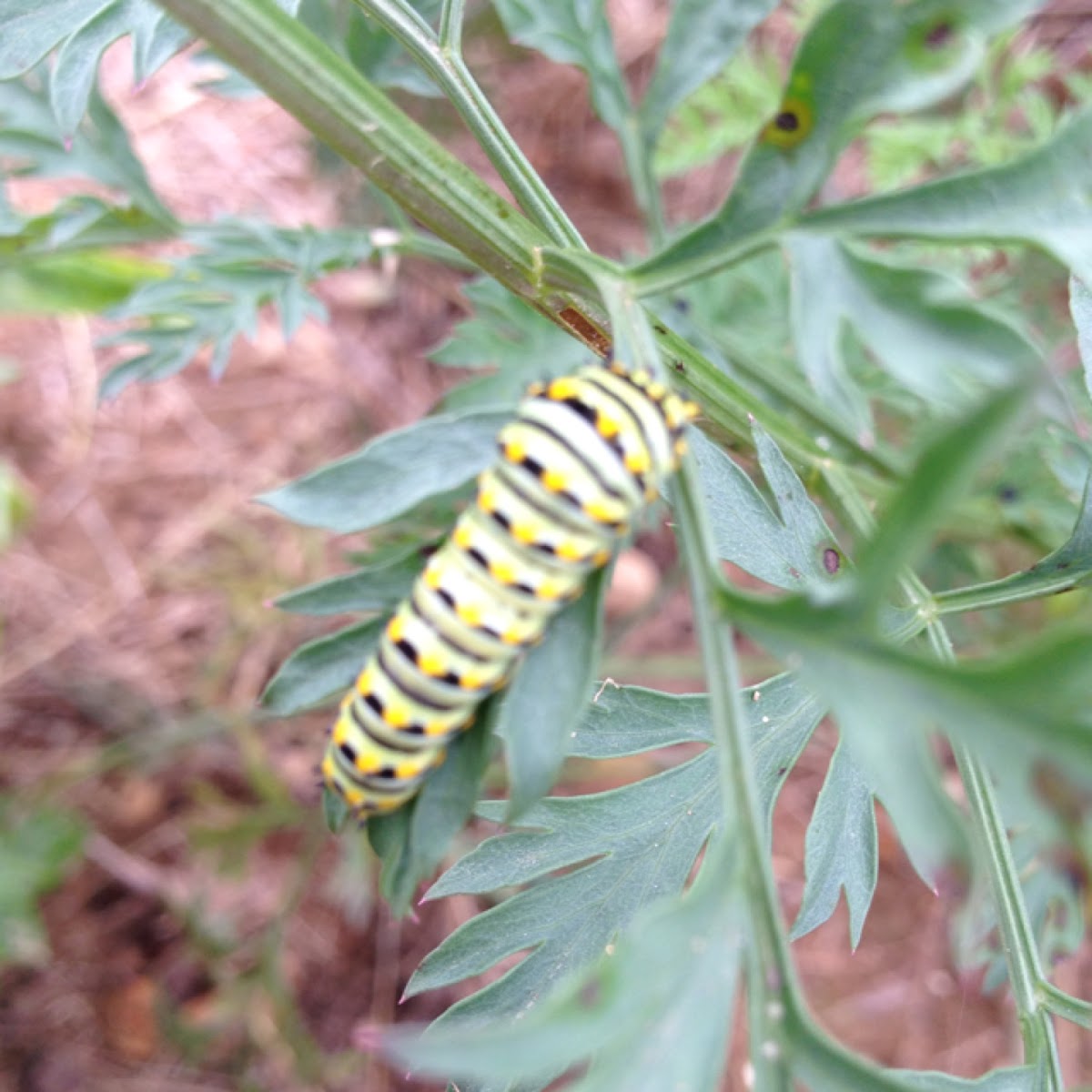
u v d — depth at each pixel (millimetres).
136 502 231
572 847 84
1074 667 48
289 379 239
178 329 121
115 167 122
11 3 84
